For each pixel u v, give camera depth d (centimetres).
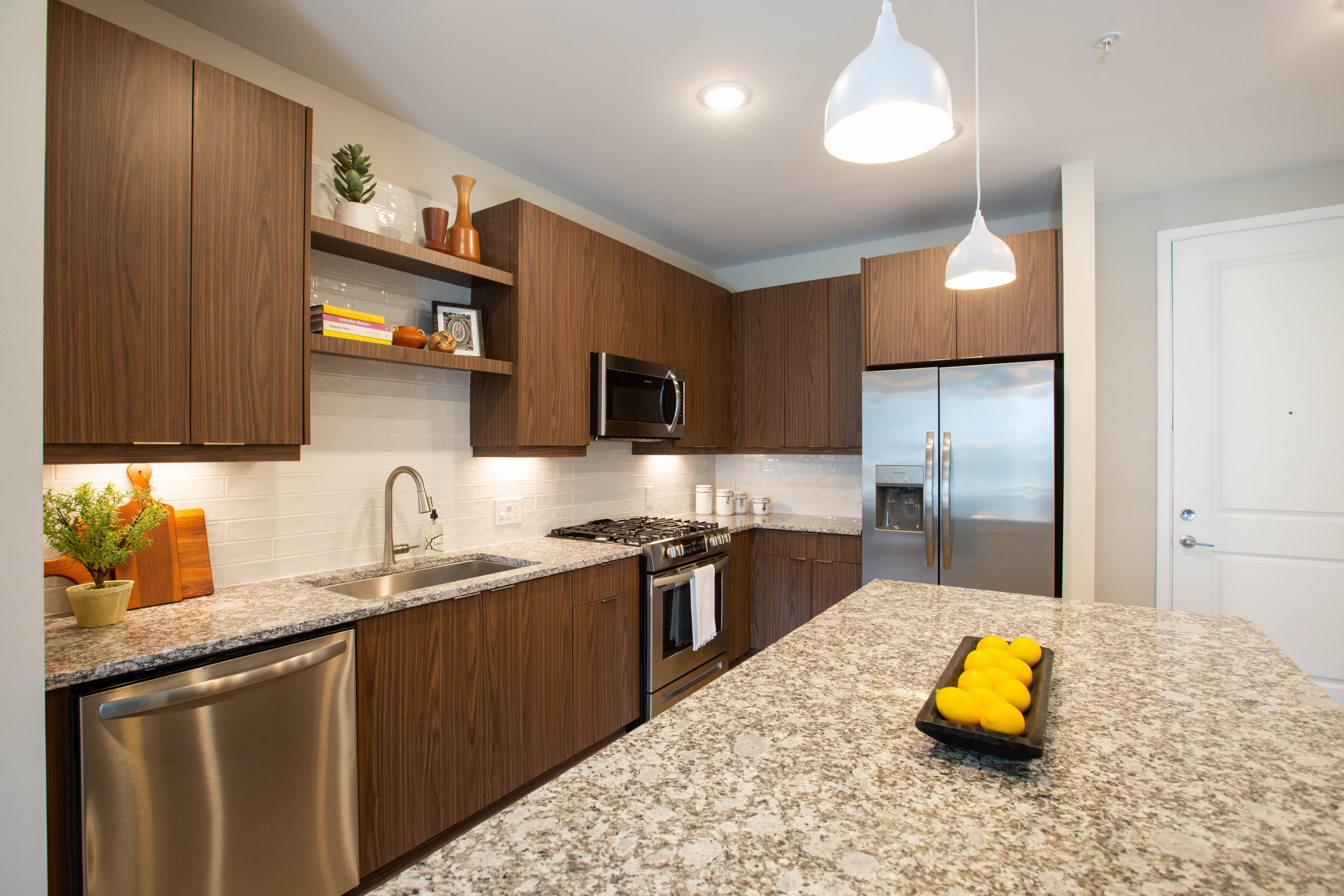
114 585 152
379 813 173
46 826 112
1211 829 69
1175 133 249
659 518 377
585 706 249
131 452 150
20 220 109
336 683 162
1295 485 281
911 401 307
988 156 269
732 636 350
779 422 392
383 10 180
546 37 192
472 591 200
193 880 136
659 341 337
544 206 307
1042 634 144
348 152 208
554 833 69
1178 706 104
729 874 62
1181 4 175
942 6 177
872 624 153
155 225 150
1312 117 236
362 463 229
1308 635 279
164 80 152
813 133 250
